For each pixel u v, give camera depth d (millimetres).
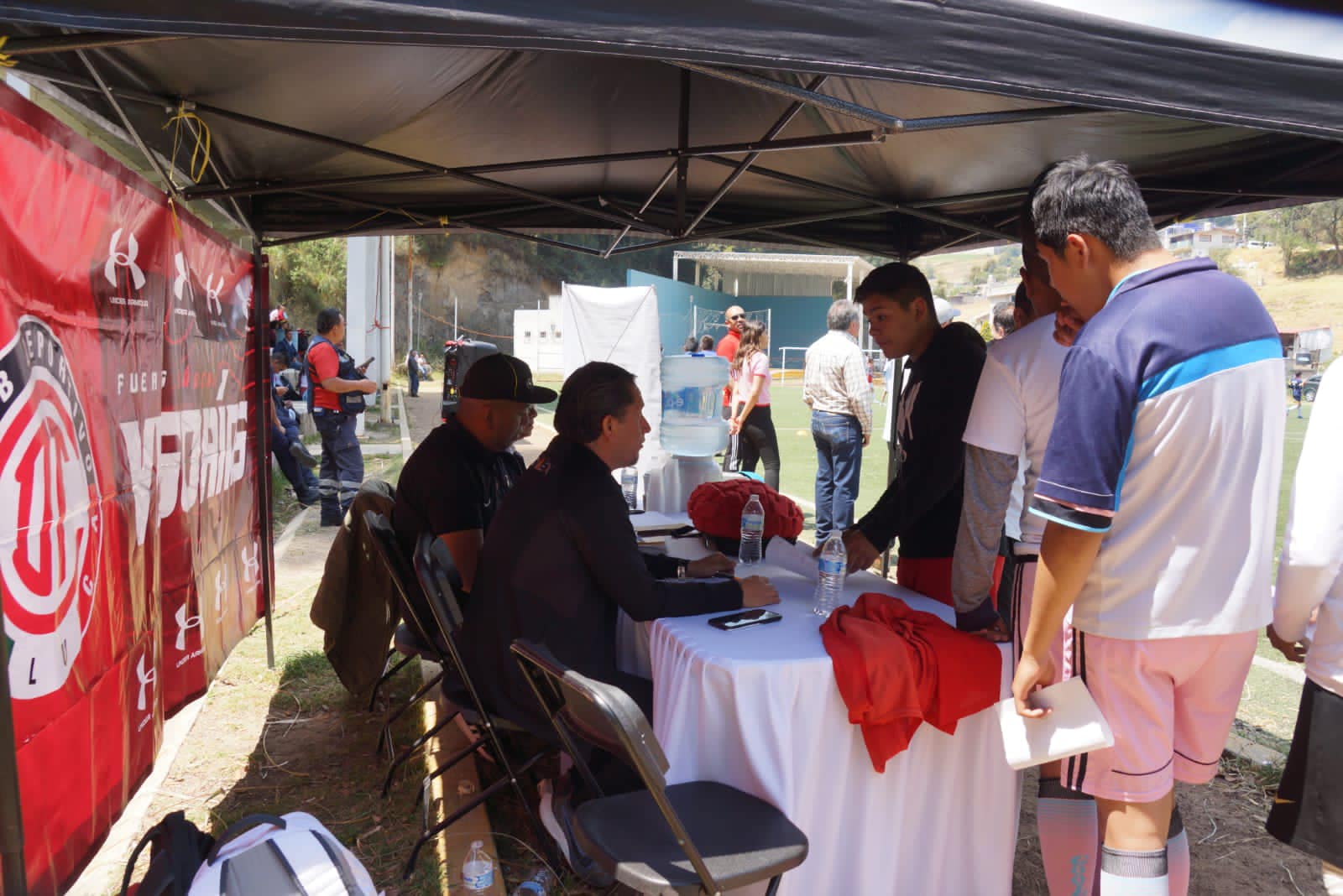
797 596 2703
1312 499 1833
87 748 2225
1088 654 1771
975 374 2658
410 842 2854
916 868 2295
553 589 2496
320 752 3512
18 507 1855
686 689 2154
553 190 5391
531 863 2777
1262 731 3906
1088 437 1636
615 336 8719
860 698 2072
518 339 33406
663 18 1449
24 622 1874
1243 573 1678
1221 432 1612
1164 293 1631
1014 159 4402
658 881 1775
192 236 3314
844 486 6793
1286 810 1914
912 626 2244
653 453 8688
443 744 3564
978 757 2264
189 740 3598
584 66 3543
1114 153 4145
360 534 3697
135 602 2650
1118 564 1707
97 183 2318
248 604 4340
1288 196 4184
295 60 2979
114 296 2482
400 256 46594
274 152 4172
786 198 5488
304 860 1695
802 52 1504
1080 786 1835
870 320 2814
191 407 3295
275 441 9016
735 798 2102
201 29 1315
